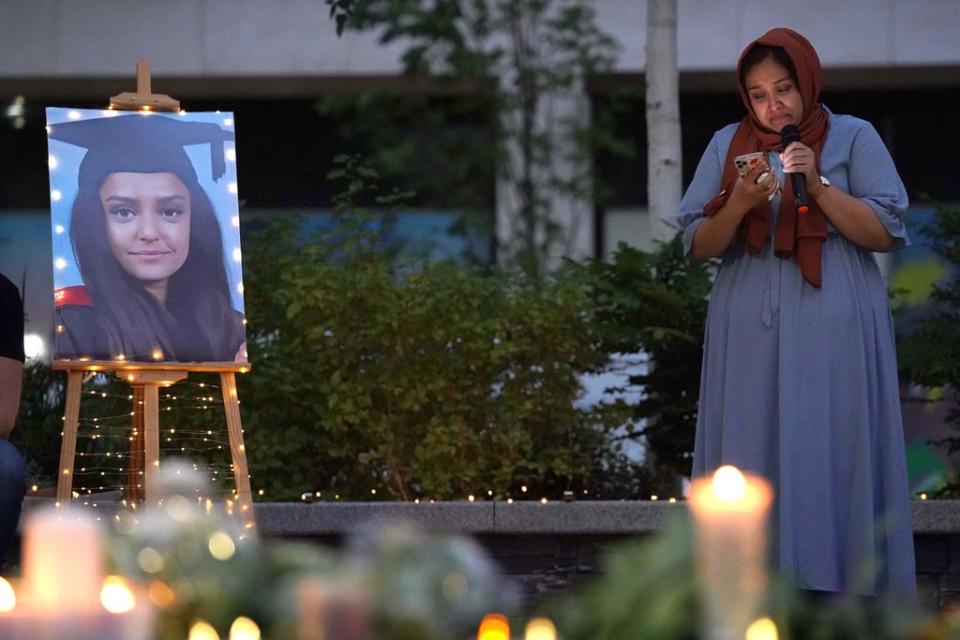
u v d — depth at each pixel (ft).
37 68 69.00
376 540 9.12
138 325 28.19
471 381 33.06
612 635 8.97
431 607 8.86
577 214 69.92
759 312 23.50
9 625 8.13
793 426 23.00
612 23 69.21
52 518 8.21
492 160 69.92
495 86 69.26
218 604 9.60
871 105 71.56
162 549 9.80
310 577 9.02
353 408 32.73
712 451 24.06
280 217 35.81
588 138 68.03
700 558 8.41
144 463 28.50
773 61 23.93
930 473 44.55
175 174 29.35
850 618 10.08
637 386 34.81
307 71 69.15
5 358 25.49
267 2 69.21
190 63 69.15
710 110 72.02
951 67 67.10
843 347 23.20
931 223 35.94
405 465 33.24
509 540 30.83
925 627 9.91
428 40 67.72
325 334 33.30
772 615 9.46
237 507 27.68
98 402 34.37
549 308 33.09
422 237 70.13
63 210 28.63
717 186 24.66
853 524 22.93
